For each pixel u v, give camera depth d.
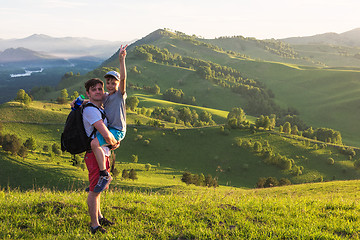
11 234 4.38
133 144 124.75
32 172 79.94
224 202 6.36
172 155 121.62
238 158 121.00
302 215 5.64
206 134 133.62
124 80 4.43
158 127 139.12
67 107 158.50
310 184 31.03
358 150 127.12
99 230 4.46
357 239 4.49
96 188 4.25
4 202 5.76
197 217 5.22
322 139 155.38
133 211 5.37
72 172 81.88
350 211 6.07
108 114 4.38
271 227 4.86
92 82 4.29
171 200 6.43
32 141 98.25
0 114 125.88
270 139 134.50
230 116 193.12
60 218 4.94
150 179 92.00
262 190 29.12
